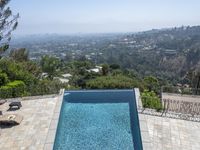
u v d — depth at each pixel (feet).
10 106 48.49
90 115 48.60
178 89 63.62
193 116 42.73
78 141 38.58
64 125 44.09
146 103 49.47
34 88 62.49
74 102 56.18
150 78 86.38
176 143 34.45
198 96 58.18
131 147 36.68
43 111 46.85
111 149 36.29
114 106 53.26
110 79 76.33
